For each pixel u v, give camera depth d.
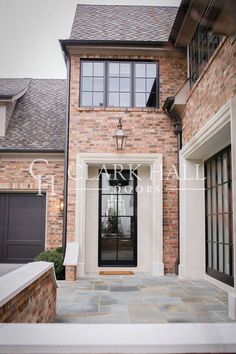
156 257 8.11
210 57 5.93
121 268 8.80
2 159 9.30
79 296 5.86
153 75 8.63
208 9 4.01
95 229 8.84
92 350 1.68
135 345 1.68
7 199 9.56
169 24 8.88
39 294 3.74
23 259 9.43
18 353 1.67
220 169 6.87
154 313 4.79
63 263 7.51
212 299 5.66
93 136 8.30
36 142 9.45
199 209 7.79
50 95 11.20
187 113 7.64
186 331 1.87
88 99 8.52
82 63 8.59
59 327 1.94
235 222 4.52
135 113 8.38
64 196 8.14
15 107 10.59
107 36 8.52
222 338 1.76
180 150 8.04
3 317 2.56
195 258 7.68
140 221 8.89
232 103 4.62
